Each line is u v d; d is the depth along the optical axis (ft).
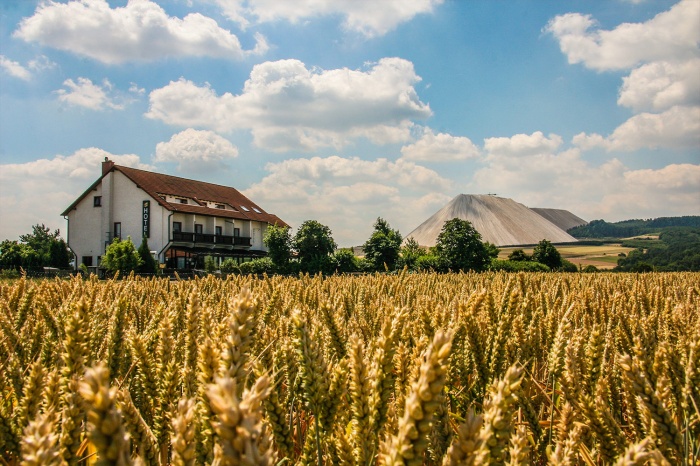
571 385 7.08
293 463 6.43
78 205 215.31
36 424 3.19
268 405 5.77
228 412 2.40
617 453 6.34
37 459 3.00
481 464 3.61
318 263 180.55
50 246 210.59
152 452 5.28
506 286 12.70
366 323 12.66
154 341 8.79
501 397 4.09
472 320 9.12
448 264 144.25
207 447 4.66
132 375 8.95
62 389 5.81
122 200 205.16
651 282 25.96
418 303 14.71
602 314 13.00
